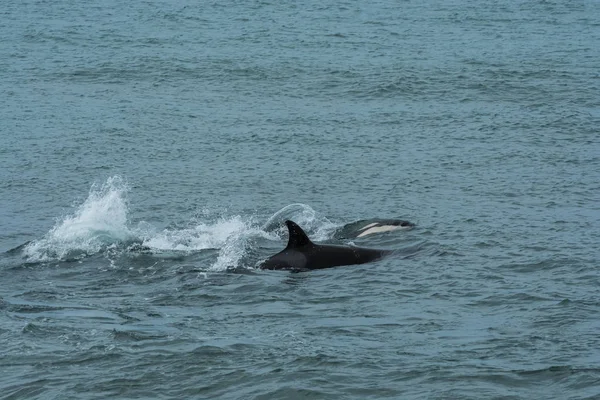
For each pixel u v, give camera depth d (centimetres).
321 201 6538
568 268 4728
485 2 18725
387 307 4162
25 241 5569
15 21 15475
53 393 3133
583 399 3022
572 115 9294
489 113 9450
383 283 4534
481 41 13962
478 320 3941
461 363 3366
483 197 6525
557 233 5497
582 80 11000
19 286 4616
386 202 6462
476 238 5400
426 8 17838
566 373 3238
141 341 3619
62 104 9819
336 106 9875
